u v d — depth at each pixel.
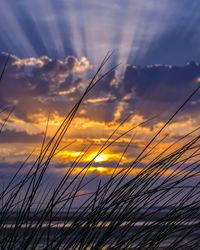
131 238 2.69
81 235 2.66
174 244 2.84
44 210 2.68
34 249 2.56
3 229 2.65
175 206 2.87
